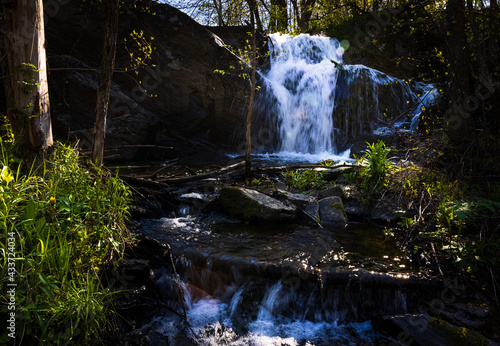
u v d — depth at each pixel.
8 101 3.58
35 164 3.59
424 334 2.90
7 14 3.46
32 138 3.56
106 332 2.81
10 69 3.49
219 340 3.06
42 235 2.65
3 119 3.93
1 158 3.37
